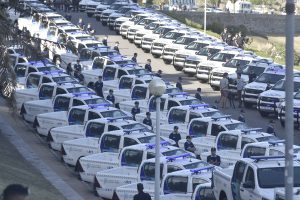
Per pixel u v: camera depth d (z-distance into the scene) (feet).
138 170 163.02
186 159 162.40
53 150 209.36
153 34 388.78
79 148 191.62
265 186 120.26
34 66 265.34
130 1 517.96
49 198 157.69
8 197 54.29
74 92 241.96
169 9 607.78
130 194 156.35
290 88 79.15
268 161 124.26
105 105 219.00
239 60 312.50
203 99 297.53
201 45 348.38
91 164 177.58
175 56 349.61
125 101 246.47
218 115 216.74
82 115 215.51
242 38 443.73
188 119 216.33
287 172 79.51
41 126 220.43
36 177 178.40
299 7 637.30
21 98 245.04
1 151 197.16
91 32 405.18
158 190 110.83
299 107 249.55
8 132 226.79
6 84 186.80
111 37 426.51
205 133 202.49
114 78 282.97
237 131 188.96
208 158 179.01
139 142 183.62
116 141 186.09
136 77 268.00
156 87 107.86
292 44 78.69
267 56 437.58
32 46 184.75
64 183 178.60
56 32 329.72
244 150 168.45
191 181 148.77
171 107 223.10
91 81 287.69
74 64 299.58
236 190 126.21
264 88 278.87
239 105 286.46
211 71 313.12
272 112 266.16
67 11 500.74
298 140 237.86
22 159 196.85
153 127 225.97
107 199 167.32
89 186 179.32
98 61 299.99
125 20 431.02
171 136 203.00
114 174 165.99
